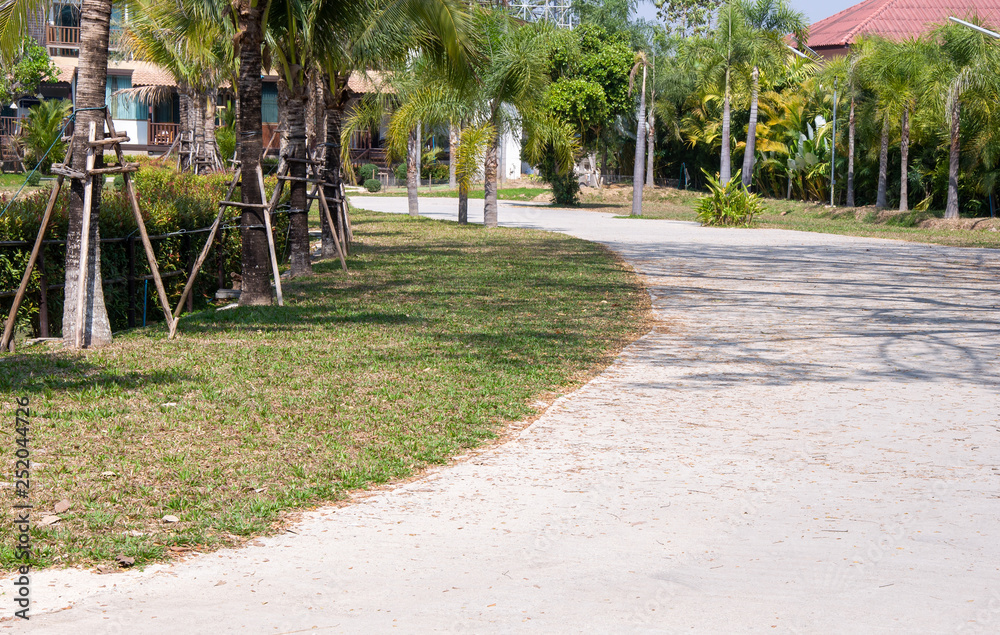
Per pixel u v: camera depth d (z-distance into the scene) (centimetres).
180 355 929
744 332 1180
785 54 4981
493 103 2997
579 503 524
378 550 450
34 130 3691
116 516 481
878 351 1047
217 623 367
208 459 588
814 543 463
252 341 1022
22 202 1068
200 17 1474
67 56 4784
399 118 3016
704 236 3073
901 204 4044
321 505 516
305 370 871
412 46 1694
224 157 4050
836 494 541
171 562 430
